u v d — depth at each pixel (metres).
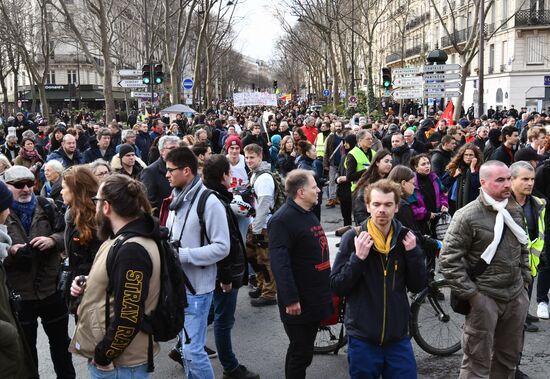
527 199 5.78
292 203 4.71
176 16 49.56
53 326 5.07
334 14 42.47
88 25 48.84
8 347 3.59
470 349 4.80
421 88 20.14
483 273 4.70
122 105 75.56
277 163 13.02
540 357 6.00
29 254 4.83
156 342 3.72
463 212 4.74
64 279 4.58
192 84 34.38
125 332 3.36
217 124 19.53
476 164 8.35
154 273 3.54
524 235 4.69
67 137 10.39
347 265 4.16
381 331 4.11
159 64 24.55
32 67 35.22
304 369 4.77
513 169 5.68
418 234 6.45
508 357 4.93
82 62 69.81
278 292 4.63
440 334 6.10
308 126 17.61
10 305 3.98
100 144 11.42
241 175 8.92
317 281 4.69
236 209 7.37
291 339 4.73
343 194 10.25
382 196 4.09
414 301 5.98
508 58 42.56
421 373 5.70
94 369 3.53
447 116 16.95
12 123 25.23
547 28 40.53
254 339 6.65
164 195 7.16
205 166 5.55
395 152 10.74
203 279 4.82
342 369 5.79
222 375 5.70
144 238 3.54
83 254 4.55
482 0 24.34
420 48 57.53
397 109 45.44
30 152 10.92
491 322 4.70
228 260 5.10
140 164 9.28
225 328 5.46
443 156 9.99
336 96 40.97
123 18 50.44
